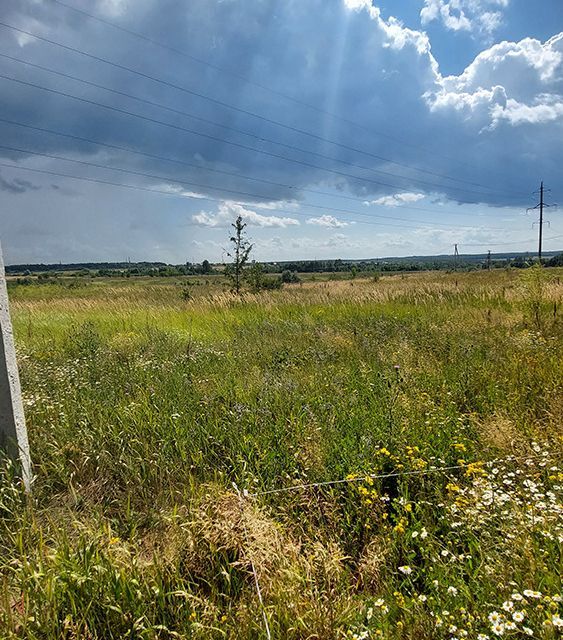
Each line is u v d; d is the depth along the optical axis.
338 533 2.74
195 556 2.33
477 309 12.66
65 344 8.60
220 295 17.08
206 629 1.90
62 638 1.87
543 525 2.35
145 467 3.43
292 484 3.17
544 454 3.23
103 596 2.03
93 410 4.39
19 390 3.23
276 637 1.85
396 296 16.91
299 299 16.78
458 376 5.55
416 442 3.69
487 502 2.61
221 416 4.31
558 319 9.65
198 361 6.79
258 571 2.19
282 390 5.03
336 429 4.00
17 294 26.69
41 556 2.23
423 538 2.48
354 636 1.73
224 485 3.09
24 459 3.19
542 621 1.80
